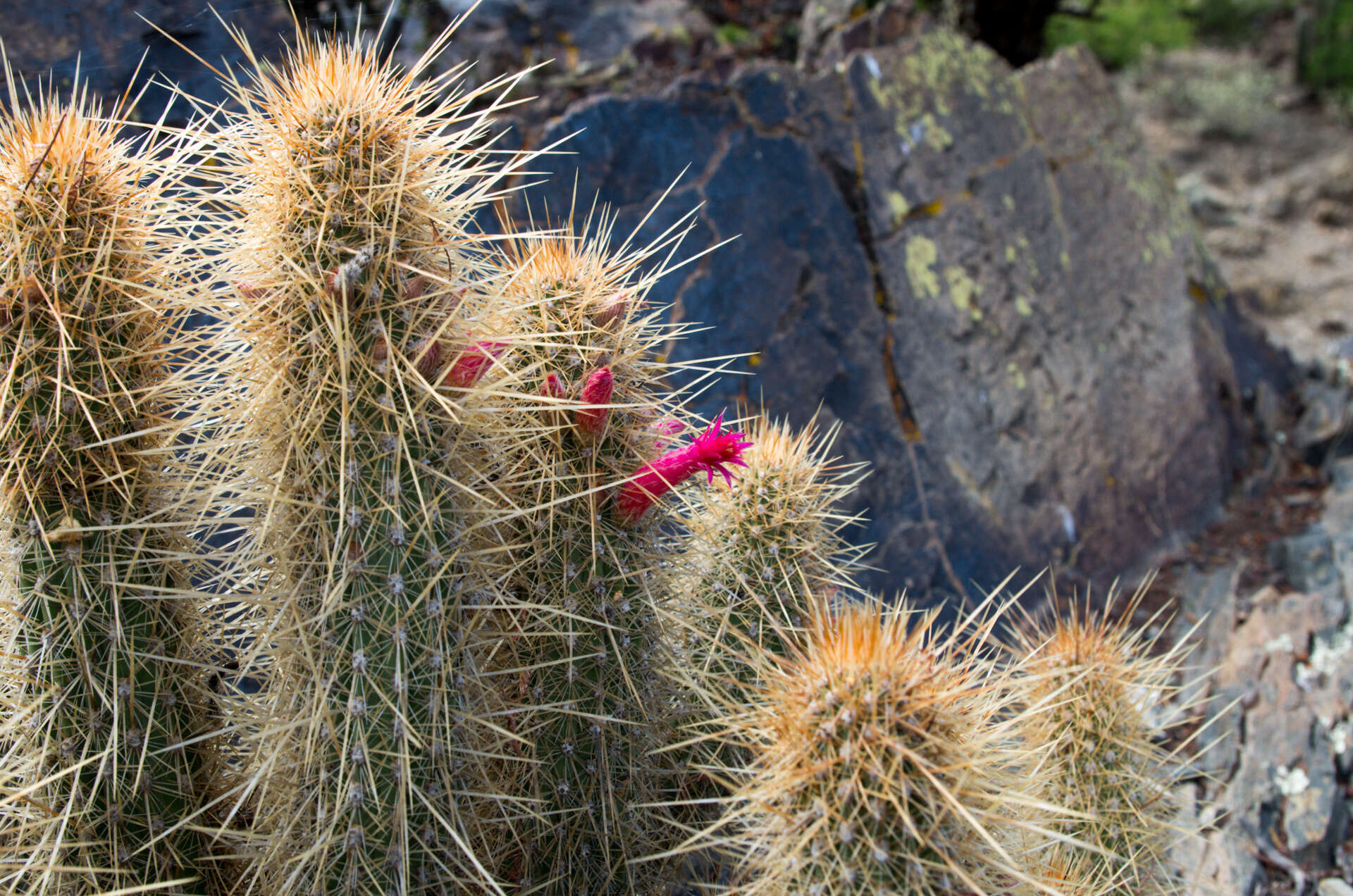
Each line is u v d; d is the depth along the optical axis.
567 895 0.64
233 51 0.99
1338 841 1.01
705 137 1.24
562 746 0.63
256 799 0.61
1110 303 1.60
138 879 0.58
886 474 1.24
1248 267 2.75
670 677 0.66
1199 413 1.66
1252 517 1.63
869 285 1.32
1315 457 1.79
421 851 0.58
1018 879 0.58
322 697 0.56
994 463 1.36
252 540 0.60
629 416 0.62
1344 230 2.95
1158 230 1.75
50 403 0.55
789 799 0.56
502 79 0.60
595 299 0.63
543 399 0.58
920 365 1.34
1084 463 1.46
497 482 0.60
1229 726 1.13
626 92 1.34
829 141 1.34
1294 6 4.31
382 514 0.56
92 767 0.57
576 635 0.62
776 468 0.67
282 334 0.56
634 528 0.63
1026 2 2.02
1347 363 1.95
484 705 0.60
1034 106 1.63
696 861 0.68
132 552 0.57
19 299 0.55
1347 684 1.18
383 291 0.55
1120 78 3.60
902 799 0.54
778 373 1.20
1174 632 1.34
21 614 0.56
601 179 1.18
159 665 0.58
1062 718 0.72
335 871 0.57
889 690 0.55
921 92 1.46
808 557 0.68
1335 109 3.68
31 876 0.57
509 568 0.61
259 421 0.56
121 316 0.56
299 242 0.55
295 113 0.55
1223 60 4.02
